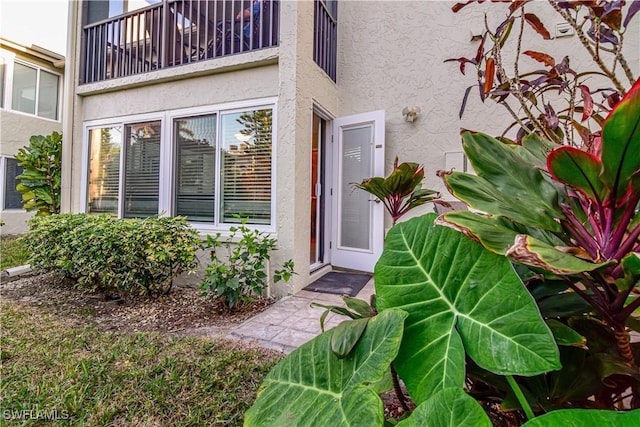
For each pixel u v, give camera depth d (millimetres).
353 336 899
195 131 4406
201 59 4312
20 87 8586
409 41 4684
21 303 3562
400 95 4723
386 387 1040
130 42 4820
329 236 4973
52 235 4027
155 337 2580
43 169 6086
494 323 763
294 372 979
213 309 3365
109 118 4992
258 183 4020
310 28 4102
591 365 859
